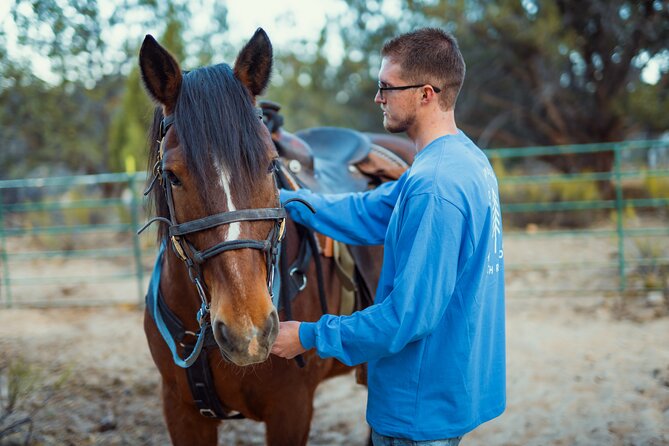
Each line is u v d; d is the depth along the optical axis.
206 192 1.49
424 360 1.62
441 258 1.51
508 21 10.82
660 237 7.51
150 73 1.65
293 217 2.02
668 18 9.90
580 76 11.69
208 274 1.54
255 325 1.44
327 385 3.92
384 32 14.11
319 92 18.70
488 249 1.63
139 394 3.71
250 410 2.00
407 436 1.62
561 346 4.26
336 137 3.02
